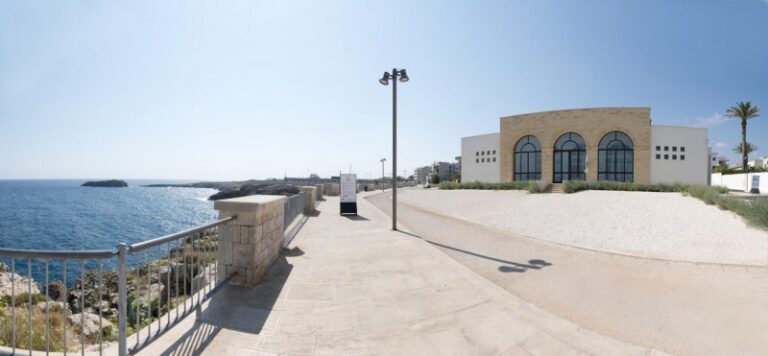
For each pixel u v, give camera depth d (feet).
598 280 19.35
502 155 110.83
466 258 24.59
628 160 94.48
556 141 102.17
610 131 95.30
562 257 24.66
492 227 38.45
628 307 15.48
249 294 16.31
